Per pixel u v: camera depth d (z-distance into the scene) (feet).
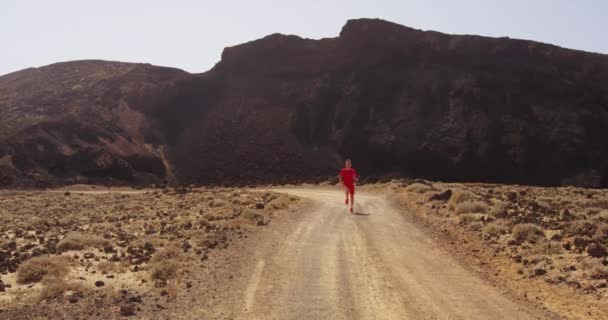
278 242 58.39
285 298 37.27
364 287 40.47
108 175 254.88
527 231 56.49
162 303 35.22
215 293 38.29
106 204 129.80
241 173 270.26
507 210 76.84
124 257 50.34
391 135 278.67
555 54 307.58
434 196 96.73
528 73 296.51
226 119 313.12
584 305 35.99
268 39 350.84
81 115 292.40
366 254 52.37
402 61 319.06
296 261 48.93
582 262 44.27
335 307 35.37
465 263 49.90
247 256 51.01
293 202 101.96
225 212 83.10
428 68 307.58
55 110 299.58
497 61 303.48
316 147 291.38
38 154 245.65
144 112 319.47
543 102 285.64
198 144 298.56
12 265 45.68
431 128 276.82
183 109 327.26
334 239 60.13
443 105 286.46
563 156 262.06
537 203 86.63
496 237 58.59
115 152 269.85
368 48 324.80
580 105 286.25
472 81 290.35
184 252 51.34
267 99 324.19
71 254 52.16
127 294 36.96
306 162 279.08
